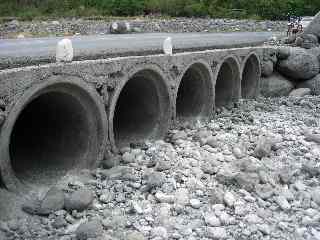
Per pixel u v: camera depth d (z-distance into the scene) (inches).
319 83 883.4
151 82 515.2
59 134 442.6
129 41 743.1
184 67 555.2
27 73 344.5
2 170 341.7
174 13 1515.7
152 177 405.1
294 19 1443.2
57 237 323.0
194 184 410.3
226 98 751.1
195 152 487.2
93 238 319.9
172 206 374.9
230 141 541.0
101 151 434.3
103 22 1179.3
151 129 542.3
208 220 354.6
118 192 390.0
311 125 656.4
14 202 348.5
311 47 918.4
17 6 1322.6
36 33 980.6
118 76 441.4
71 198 355.3
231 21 1462.8
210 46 672.4
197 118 637.9
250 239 337.4
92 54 446.3
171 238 330.6
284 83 860.0
